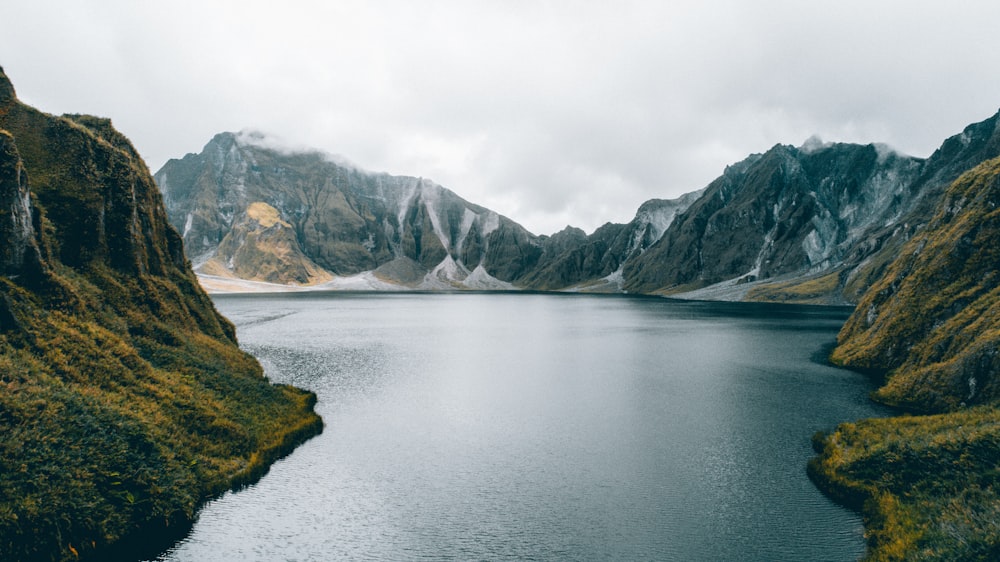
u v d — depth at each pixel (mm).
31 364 38625
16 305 42875
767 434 54000
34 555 27922
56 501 30047
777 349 116625
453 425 56875
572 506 37781
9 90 66062
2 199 46281
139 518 33188
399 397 69500
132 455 36406
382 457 47094
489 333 155000
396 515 36281
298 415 57344
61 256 57719
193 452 41844
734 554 31594
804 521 35688
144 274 69375
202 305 81875
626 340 136500
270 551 31688
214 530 33969
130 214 68938
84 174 65125
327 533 33844
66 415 35906
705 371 89625
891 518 34156
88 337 47094
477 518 35906
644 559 31047
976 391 57812
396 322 191250
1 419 32656
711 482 41875
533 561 30938
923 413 60812
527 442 51344
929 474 38406
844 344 108438
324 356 104375
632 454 48125
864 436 48250
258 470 42625
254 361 79500
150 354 55719
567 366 95562
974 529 29641
